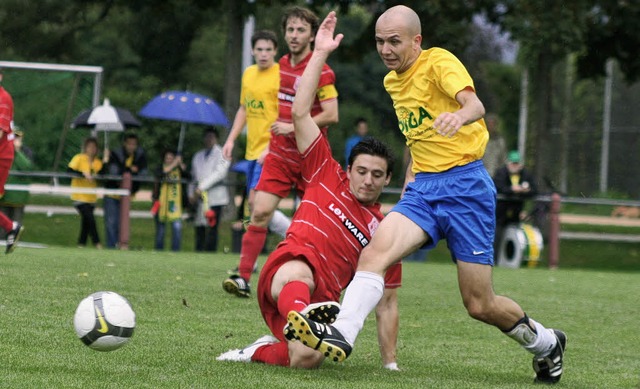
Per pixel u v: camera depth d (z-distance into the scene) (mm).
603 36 70500
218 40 126938
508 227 53250
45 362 15180
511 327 16219
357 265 16703
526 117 108938
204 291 26719
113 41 122438
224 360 16328
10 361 15086
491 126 58062
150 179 50031
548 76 69688
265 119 29406
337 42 17047
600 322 26422
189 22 113938
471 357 19312
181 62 120062
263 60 29359
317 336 13977
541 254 55938
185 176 50719
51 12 94750
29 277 26672
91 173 49125
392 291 17141
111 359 15820
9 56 96125
